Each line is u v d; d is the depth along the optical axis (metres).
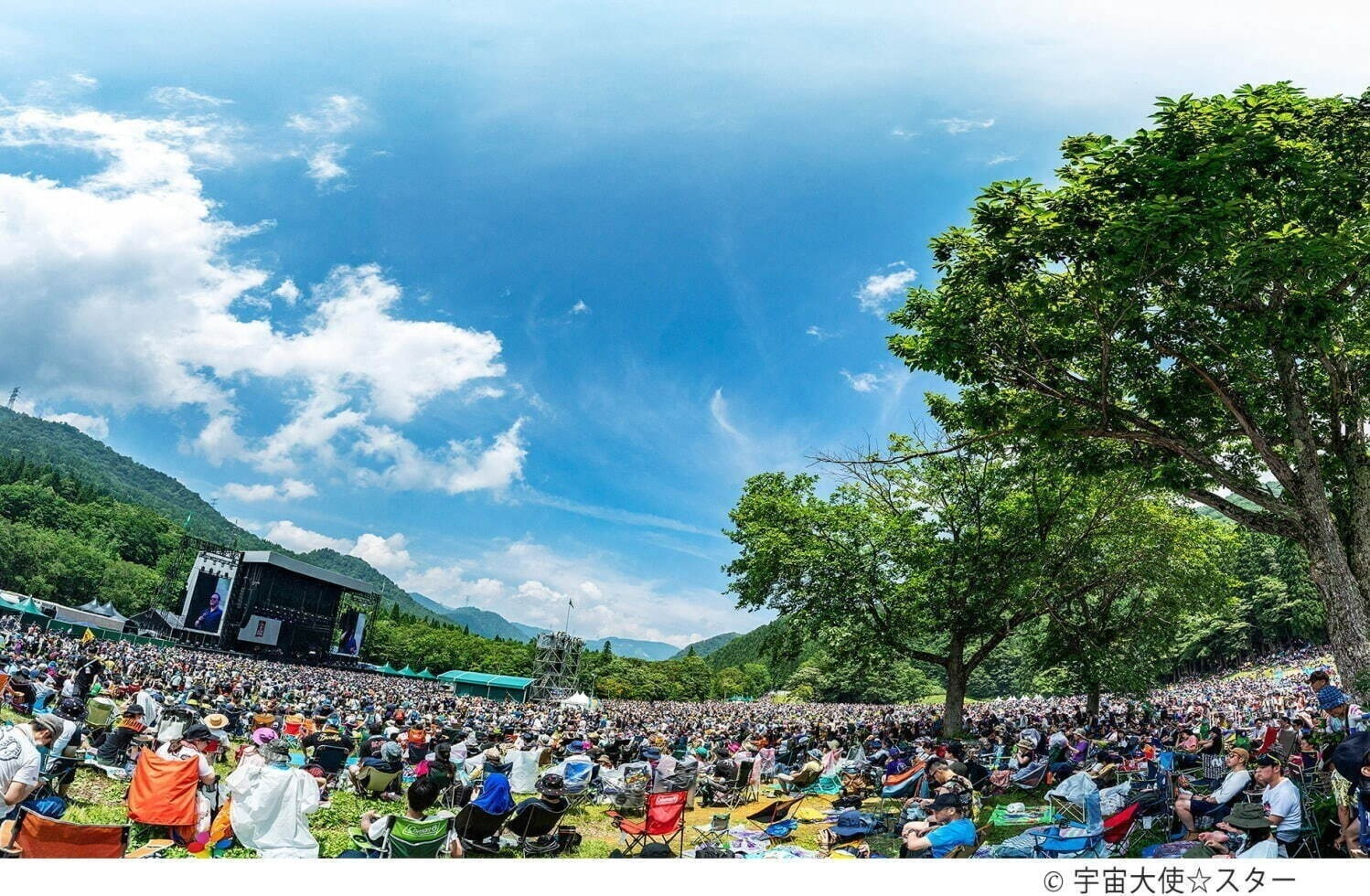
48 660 27.38
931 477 27.03
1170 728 25.56
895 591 26.00
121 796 10.48
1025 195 12.85
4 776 6.52
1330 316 12.09
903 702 94.56
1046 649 29.25
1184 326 15.34
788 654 28.59
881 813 13.12
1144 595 29.11
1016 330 15.45
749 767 15.47
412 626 139.00
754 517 28.83
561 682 93.31
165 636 82.69
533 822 9.31
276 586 91.19
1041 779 13.80
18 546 114.62
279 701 27.20
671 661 140.75
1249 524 14.71
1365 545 13.92
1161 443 15.09
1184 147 11.48
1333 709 10.76
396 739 15.90
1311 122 11.83
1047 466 19.00
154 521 152.12
